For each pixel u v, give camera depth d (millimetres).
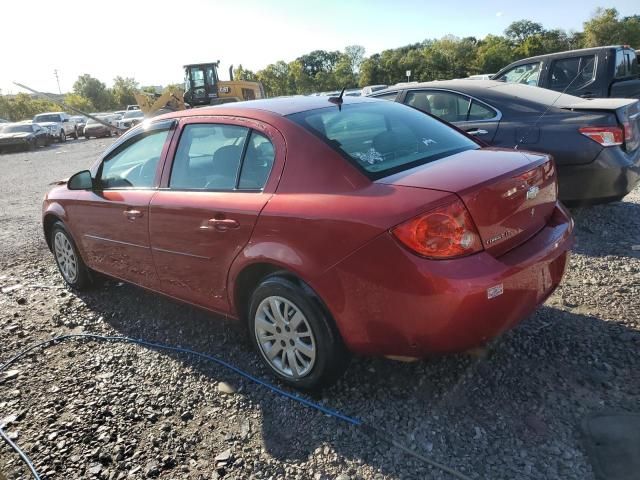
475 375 3092
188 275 3586
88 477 2594
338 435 2721
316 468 2521
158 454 2713
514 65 9930
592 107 5273
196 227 3365
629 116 5258
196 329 4047
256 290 3121
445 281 2412
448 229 2445
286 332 3057
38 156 22703
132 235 3947
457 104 6215
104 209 4180
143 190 3881
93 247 4488
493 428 2654
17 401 3279
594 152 5105
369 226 2537
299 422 2855
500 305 2547
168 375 3451
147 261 3904
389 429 2725
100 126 31594
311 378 2992
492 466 2414
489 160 2965
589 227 5555
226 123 3447
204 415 3002
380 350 2717
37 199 10703
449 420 2742
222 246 3225
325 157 2898
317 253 2734
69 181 4363
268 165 3135
